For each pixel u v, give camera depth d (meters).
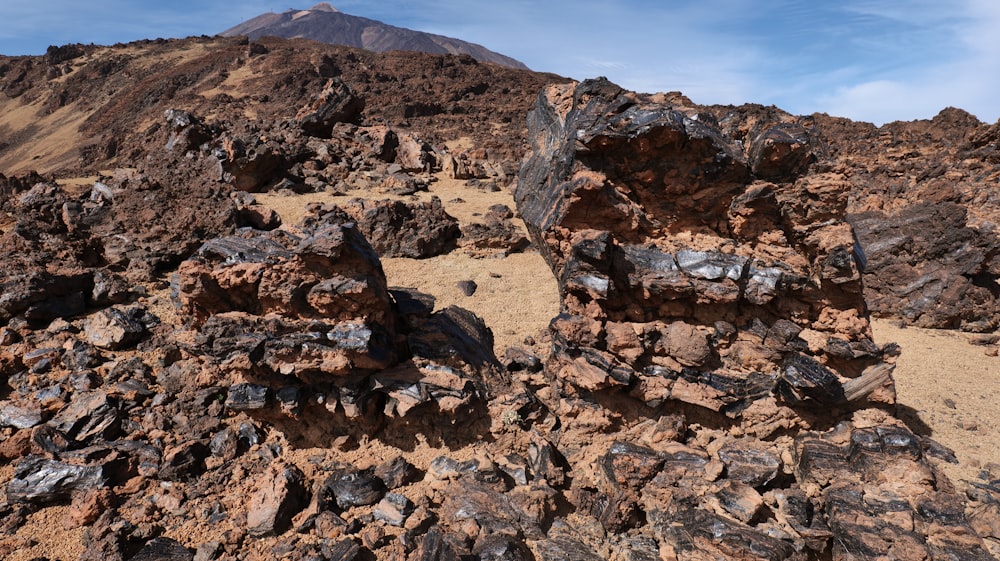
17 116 154.75
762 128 19.47
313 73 133.25
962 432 22.52
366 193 49.50
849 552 15.01
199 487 16.98
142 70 161.50
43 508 16.53
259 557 15.14
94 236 31.20
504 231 40.34
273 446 18.44
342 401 18.12
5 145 140.75
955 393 25.73
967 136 60.16
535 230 23.67
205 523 16.02
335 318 17.92
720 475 17.27
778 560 14.67
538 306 31.55
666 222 19.94
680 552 15.50
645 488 17.38
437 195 51.22
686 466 17.52
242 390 17.95
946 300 33.38
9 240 28.47
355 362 17.80
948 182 40.88
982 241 33.41
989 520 16.34
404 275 34.62
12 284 23.33
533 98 125.19
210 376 19.64
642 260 19.11
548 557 15.48
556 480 17.84
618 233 19.77
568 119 22.23
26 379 20.36
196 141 48.50
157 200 33.69
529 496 16.83
